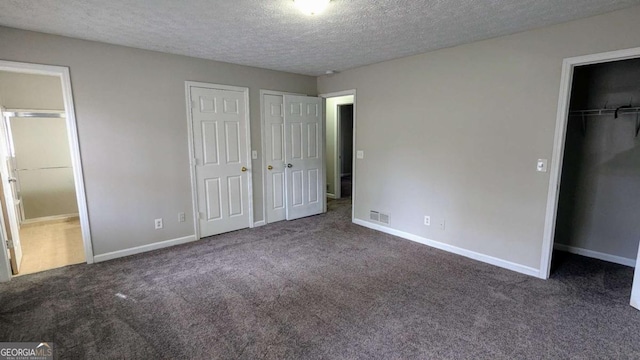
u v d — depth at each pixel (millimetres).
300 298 2600
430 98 3633
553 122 2768
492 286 2793
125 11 2379
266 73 4469
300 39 3080
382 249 3705
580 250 3490
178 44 3242
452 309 2430
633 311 2379
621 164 3150
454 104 3428
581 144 3352
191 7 2305
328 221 4895
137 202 3543
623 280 2879
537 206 2930
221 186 4199
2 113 4395
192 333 2152
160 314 2373
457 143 3451
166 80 3605
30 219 4918
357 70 4422
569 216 3523
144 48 3391
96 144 3232
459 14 2449
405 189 4031
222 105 4086
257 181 4562
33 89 4785
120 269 3158
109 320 2297
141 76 3434
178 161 3793
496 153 3156
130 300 2568
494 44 3061
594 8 2336
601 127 3221
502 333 2137
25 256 3508
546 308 2432
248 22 2604
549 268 2949
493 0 2186
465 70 3301
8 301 2555
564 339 2070
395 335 2123
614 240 3264
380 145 4262
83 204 3215
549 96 2770
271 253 3582
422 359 1902
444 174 3605
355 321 2283
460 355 1933
